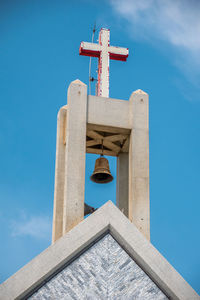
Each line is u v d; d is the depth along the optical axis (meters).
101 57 21.36
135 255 17.16
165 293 16.84
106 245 17.34
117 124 19.62
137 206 18.66
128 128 19.67
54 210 19.39
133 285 16.80
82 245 16.91
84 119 19.30
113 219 17.38
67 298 16.36
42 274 16.31
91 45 21.38
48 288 16.45
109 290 16.62
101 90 20.73
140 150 19.39
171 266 16.95
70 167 18.59
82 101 19.53
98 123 19.44
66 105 20.59
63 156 19.89
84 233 17.05
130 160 19.42
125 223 17.38
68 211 18.03
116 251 17.28
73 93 19.56
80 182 18.50
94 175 20.84
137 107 19.88
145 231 18.33
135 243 17.12
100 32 21.86
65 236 16.92
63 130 20.14
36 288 16.44
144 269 17.09
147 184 19.00
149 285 16.88
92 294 16.50
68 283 16.59
